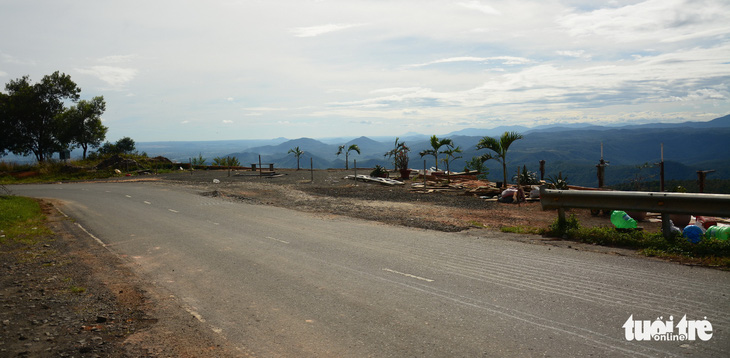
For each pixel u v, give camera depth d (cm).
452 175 2839
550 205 1063
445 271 750
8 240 1135
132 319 562
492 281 683
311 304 603
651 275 688
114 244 1079
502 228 1152
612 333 475
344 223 1331
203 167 4519
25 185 3250
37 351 464
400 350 449
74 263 885
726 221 1043
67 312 591
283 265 823
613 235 934
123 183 3083
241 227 1283
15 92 5097
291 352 453
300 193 2253
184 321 552
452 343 462
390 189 2380
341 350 454
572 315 530
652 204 882
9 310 600
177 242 1080
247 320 550
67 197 2259
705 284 634
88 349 468
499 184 2159
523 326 502
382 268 782
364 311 569
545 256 841
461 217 1416
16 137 5044
